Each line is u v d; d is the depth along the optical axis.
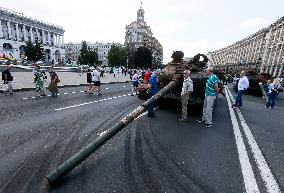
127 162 4.22
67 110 8.59
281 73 50.38
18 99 10.83
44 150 4.64
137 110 4.73
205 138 5.80
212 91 6.93
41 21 88.38
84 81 23.53
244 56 86.69
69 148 4.78
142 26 101.06
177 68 8.97
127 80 31.86
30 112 7.99
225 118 8.41
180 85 8.55
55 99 11.29
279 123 7.98
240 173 3.94
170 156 4.56
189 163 4.27
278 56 54.47
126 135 5.78
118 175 3.73
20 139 5.22
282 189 3.47
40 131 5.86
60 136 5.52
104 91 16.23
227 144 5.42
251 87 18.14
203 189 3.40
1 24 75.88
